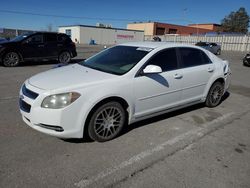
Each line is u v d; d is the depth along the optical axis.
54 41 12.37
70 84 3.45
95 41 50.34
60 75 3.88
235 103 6.22
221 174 3.03
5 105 5.25
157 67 3.86
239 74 11.77
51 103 3.27
